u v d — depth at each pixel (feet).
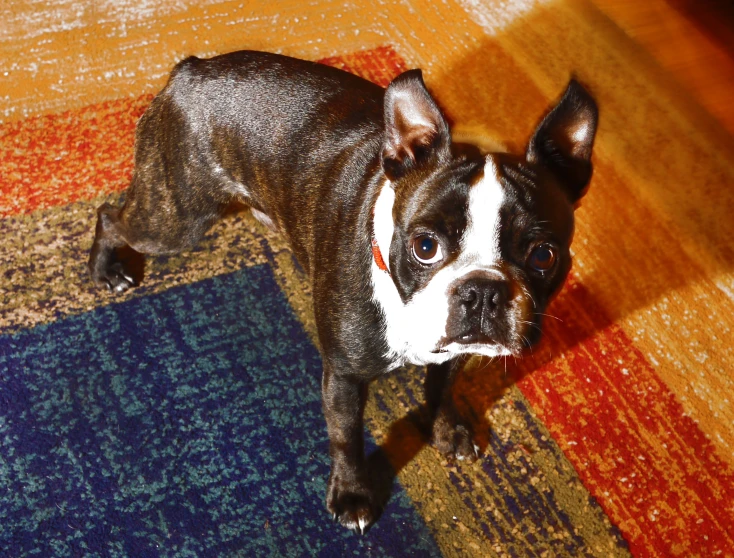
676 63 4.35
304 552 2.78
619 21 4.52
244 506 2.85
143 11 4.20
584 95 2.34
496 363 3.23
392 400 3.12
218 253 3.41
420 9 4.39
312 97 2.81
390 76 4.02
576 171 2.45
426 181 2.36
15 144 3.64
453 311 2.27
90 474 2.87
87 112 3.78
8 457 2.89
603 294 3.43
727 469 3.05
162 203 3.01
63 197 3.51
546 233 2.31
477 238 2.28
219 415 3.03
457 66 4.14
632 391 3.20
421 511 2.89
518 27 4.39
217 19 4.21
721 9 4.66
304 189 2.74
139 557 2.73
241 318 3.26
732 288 3.51
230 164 2.92
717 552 2.87
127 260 3.36
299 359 3.18
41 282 3.28
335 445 2.79
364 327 2.52
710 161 3.92
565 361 3.26
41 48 3.99
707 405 3.19
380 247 2.43
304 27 4.21
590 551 2.85
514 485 2.96
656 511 2.94
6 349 3.11
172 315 3.24
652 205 3.72
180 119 2.90
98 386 3.06
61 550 2.72
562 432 3.09
